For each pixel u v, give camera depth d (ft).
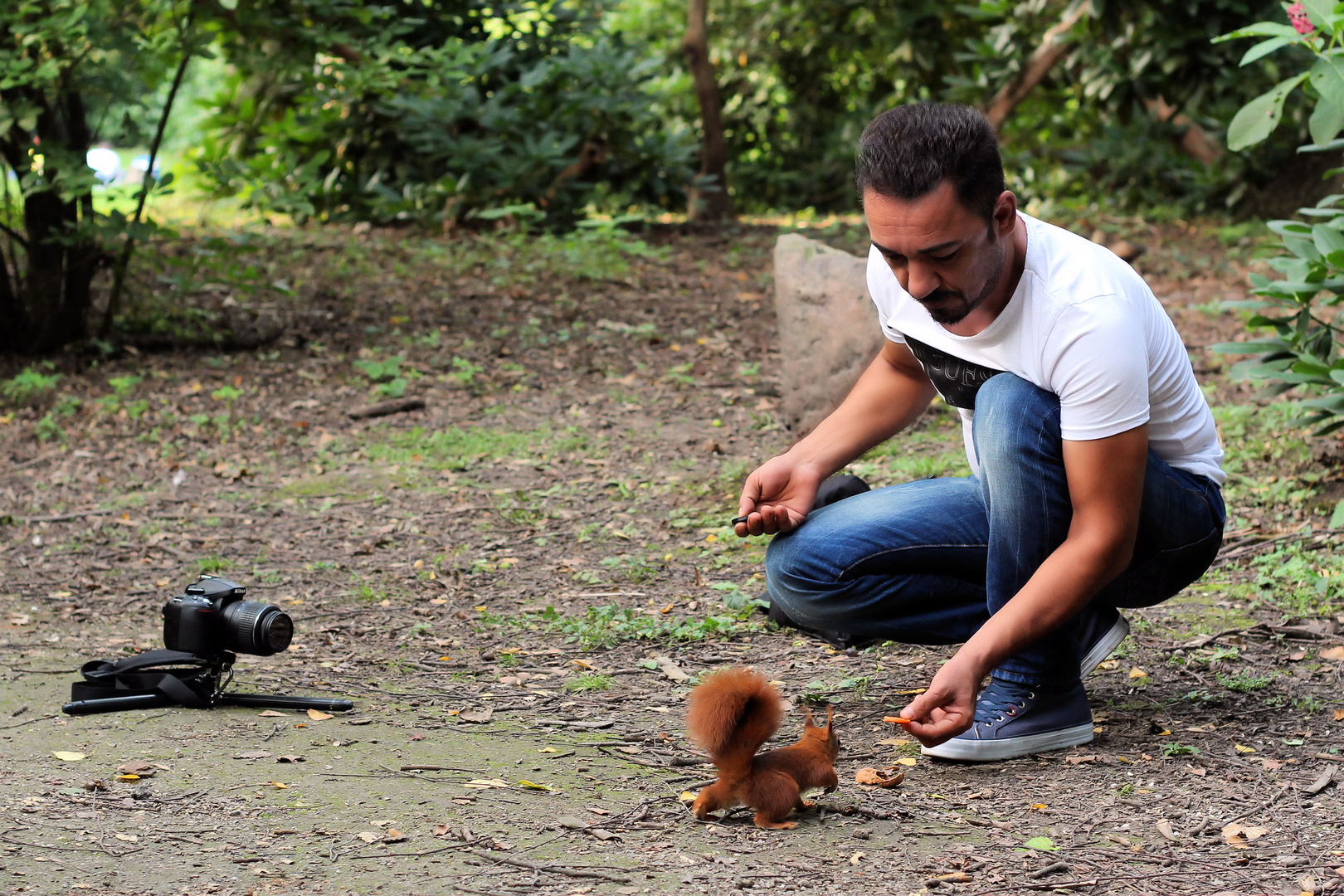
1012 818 9.12
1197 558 10.46
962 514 10.70
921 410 11.34
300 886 8.06
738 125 63.10
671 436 23.39
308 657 13.66
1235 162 48.21
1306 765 10.01
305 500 20.54
